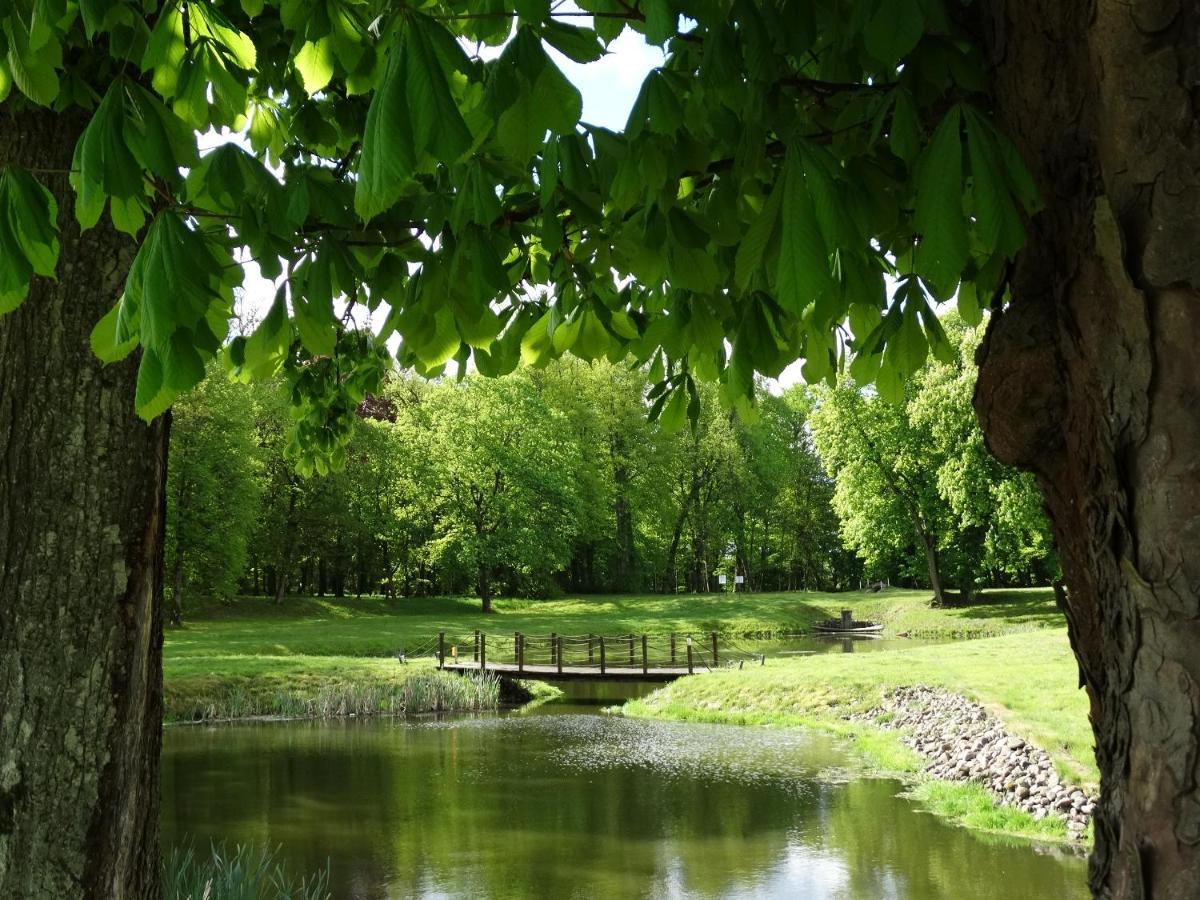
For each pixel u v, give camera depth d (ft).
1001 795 40.09
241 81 6.18
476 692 77.56
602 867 32.86
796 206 5.16
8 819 9.58
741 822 38.50
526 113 5.62
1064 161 5.74
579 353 11.09
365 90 7.61
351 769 50.39
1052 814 36.68
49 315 9.80
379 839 36.60
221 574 124.67
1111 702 5.58
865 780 46.03
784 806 41.04
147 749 10.78
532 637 119.96
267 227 7.91
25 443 9.77
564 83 5.58
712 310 9.62
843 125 7.95
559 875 31.99
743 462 194.08
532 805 42.09
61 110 9.07
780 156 8.54
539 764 51.55
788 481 202.80
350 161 12.30
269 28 11.23
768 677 72.54
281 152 13.61
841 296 8.80
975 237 9.51
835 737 58.29
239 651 93.81
